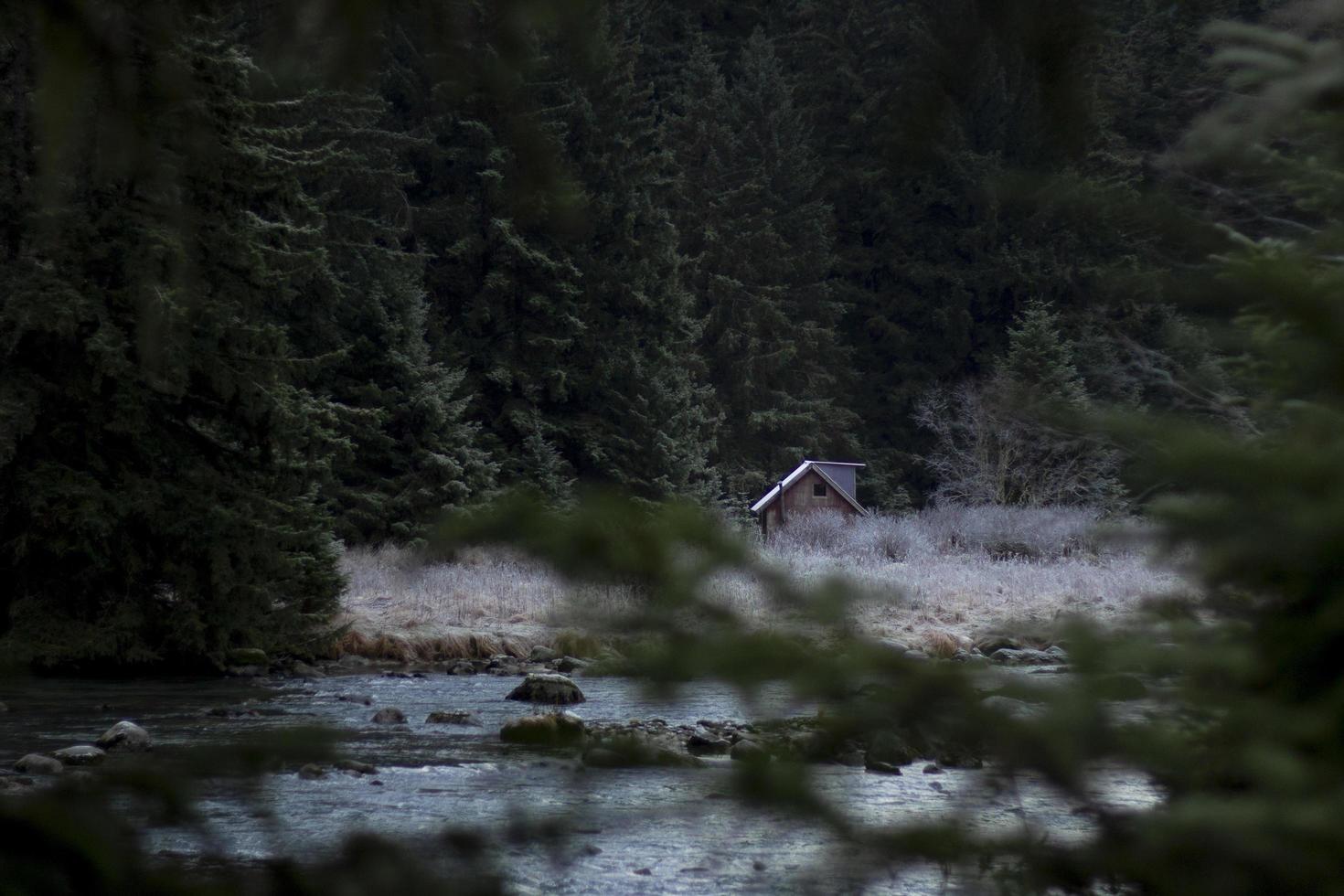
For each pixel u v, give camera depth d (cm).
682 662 407
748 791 423
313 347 10394
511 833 469
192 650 5341
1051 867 404
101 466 5231
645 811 438
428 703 4272
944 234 16950
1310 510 427
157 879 437
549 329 12988
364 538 10500
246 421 5491
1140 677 446
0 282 4744
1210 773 418
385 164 7706
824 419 17925
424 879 446
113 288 4928
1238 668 436
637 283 13450
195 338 5088
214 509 5231
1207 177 492
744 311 17362
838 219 17225
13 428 4884
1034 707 426
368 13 462
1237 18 485
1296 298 468
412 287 11138
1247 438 468
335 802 1925
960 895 409
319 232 5628
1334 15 472
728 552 422
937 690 429
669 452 13250
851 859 413
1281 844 379
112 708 4050
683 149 14638
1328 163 483
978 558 9056
